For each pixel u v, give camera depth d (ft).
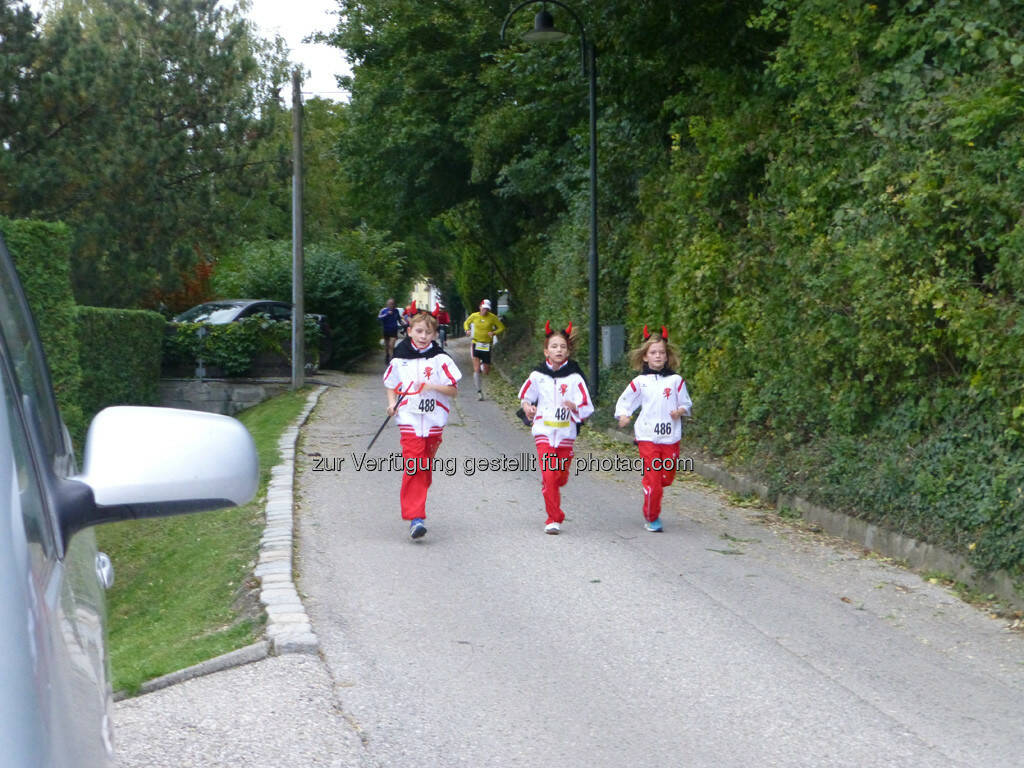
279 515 32.19
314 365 84.74
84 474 6.35
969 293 26.96
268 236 145.07
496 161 85.56
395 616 22.31
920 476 27.96
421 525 29.27
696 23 47.06
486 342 73.10
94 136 65.46
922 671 19.33
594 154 59.26
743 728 16.44
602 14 49.08
